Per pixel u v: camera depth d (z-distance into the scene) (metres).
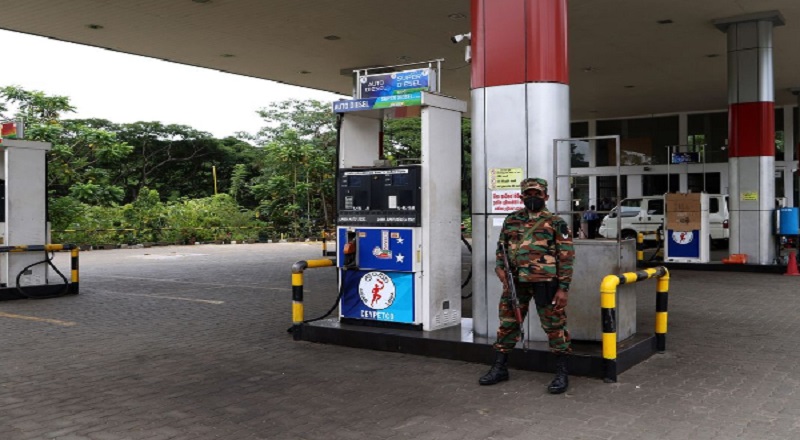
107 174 28.72
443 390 5.56
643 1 13.22
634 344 6.45
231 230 29.25
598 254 6.42
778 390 5.52
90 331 8.20
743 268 14.75
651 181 27.88
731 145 15.26
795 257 14.29
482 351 6.42
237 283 13.21
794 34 15.88
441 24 15.15
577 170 29.50
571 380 5.83
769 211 15.02
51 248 11.20
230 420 4.83
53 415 4.95
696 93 23.28
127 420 4.84
